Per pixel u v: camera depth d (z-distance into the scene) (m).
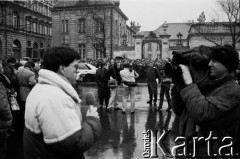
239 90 2.28
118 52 39.53
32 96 2.21
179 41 44.22
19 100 8.38
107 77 11.84
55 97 2.09
